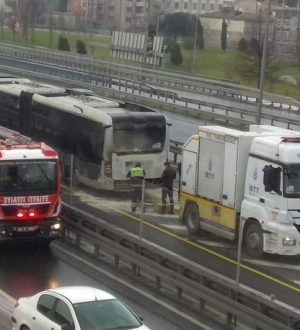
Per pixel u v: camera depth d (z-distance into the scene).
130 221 27.81
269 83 77.81
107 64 79.75
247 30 122.19
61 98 36.12
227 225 24.58
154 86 70.31
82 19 154.38
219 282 17.86
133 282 20.97
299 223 22.86
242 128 51.41
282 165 22.69
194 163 26.00
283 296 19.98
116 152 31.70
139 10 177.00
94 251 23.92
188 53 107.56
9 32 138.88
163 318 18.05
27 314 14.72
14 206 23.47
